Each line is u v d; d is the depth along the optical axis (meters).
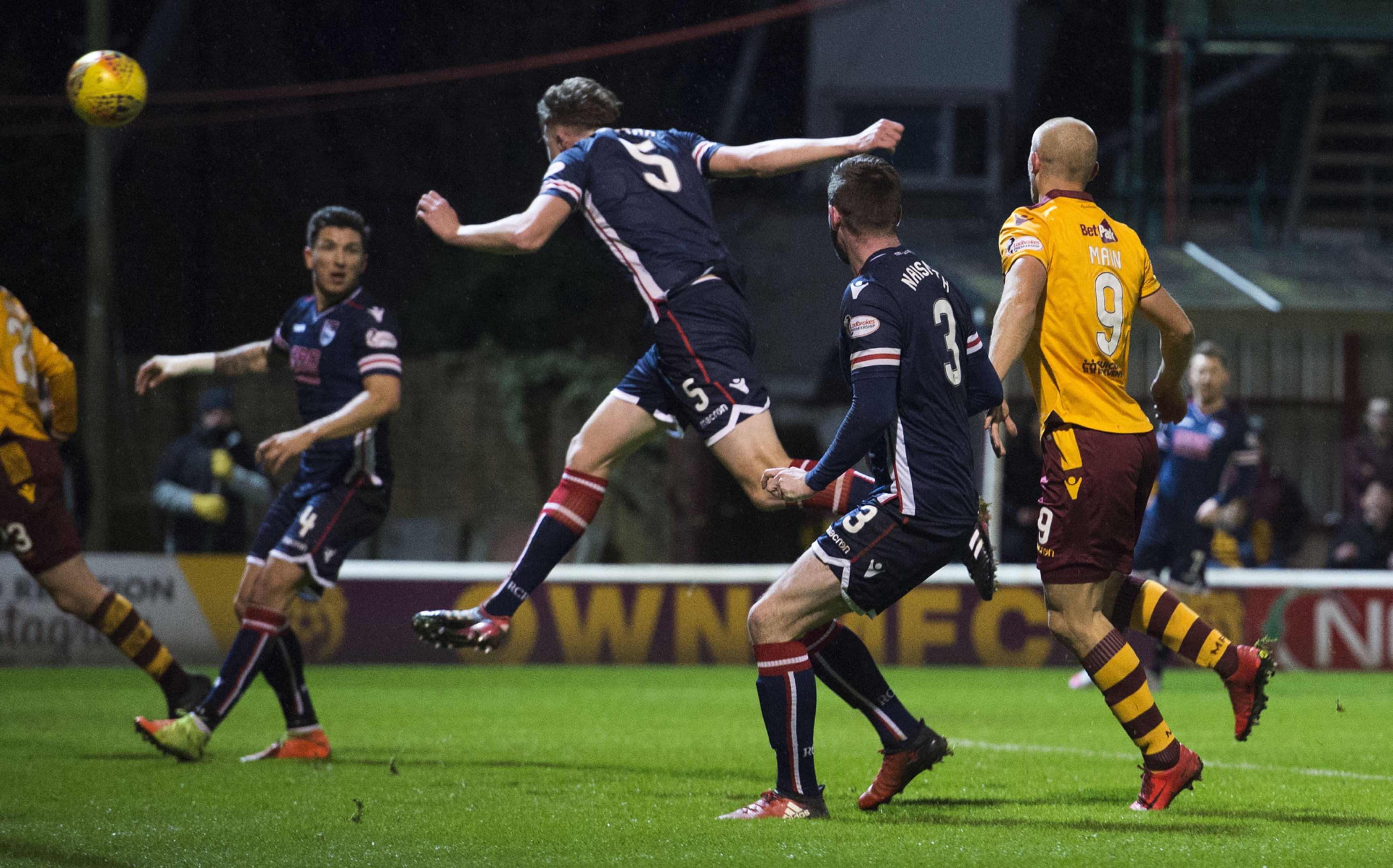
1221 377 34.56
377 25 67.12
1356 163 71.62
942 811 16.62
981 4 73.25
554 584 44.03
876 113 73.06
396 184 67.00
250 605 21.45
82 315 64.00
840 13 72.88
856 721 28.83
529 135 67.69
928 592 44.41
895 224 16.11
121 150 64.50
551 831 14.99
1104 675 16.59
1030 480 49.62
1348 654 44.06
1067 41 73.69
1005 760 21.98
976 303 56.34
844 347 16.02
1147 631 17.34
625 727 27.16
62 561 21.80
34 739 24.72
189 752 20.97
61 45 64.44
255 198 66.50
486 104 67.44
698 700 33.47
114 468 60.91
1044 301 16.45
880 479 16.11
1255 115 73.31
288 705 22.06
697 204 18.84
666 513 59.72
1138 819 15.83
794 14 72.38
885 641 44.38
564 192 18.47
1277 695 35.81
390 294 65.94
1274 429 61.66
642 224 18.58
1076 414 16.41
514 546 59.78
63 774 19.86
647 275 18.53
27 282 63.44
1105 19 73.56
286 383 61.09
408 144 67.12
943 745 16.80
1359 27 68.31
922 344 15.48
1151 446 16.59
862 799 16.89
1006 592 44.56
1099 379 16.45
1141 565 35.12
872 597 15.77
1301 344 61.59
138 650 22.06
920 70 73.31
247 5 66.81
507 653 43.72
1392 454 49.41
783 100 72.81
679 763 21.62
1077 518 16.34
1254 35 68.38
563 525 18.86
